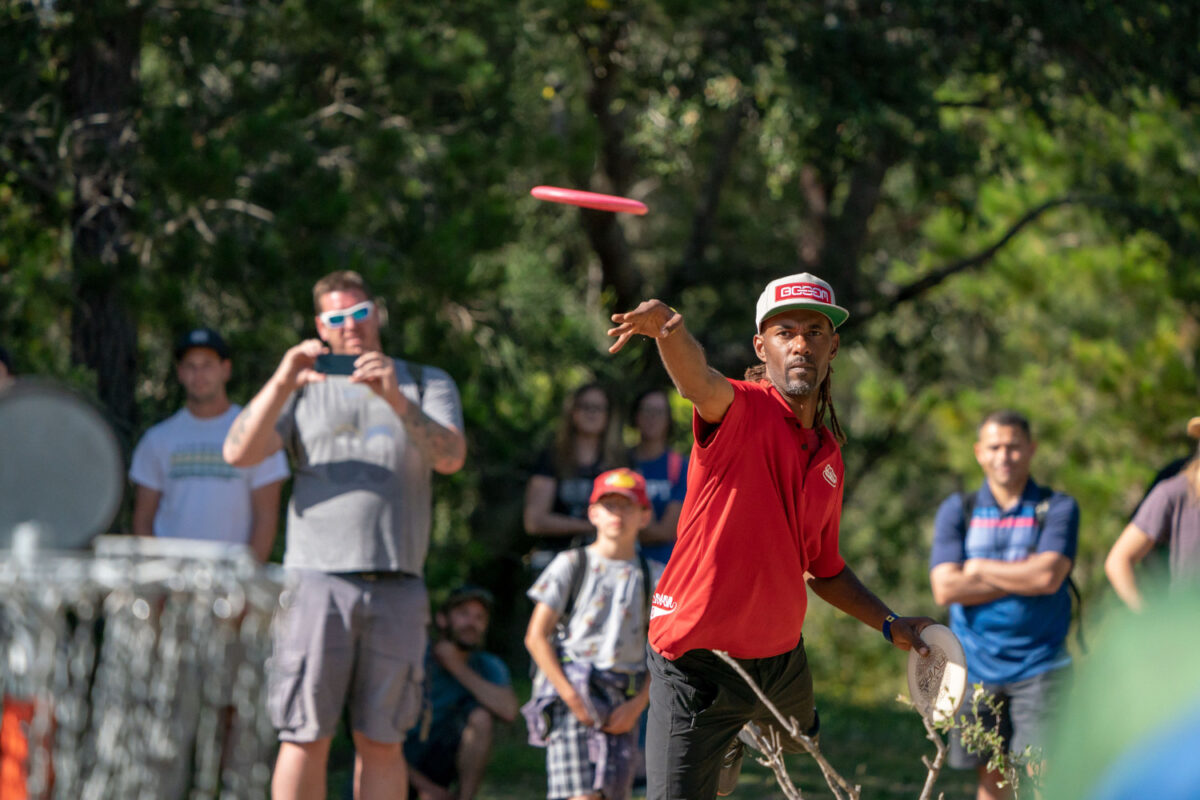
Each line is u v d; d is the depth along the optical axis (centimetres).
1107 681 302
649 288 6800
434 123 3488
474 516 4250
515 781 2812
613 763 1898
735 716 1334
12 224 2991
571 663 1908
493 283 3328
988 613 1944
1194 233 5578
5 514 693
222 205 3027
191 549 685
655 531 2364
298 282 2905
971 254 6544
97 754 665
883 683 7800
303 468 1608
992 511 1981
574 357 4409
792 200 6638
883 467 7750
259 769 696
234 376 3000
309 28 3141
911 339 6675
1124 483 5941
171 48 3225
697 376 1192
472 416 3328
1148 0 4744
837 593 1454
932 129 4709
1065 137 5978
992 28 4869
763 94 4581
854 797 1206
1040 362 7050
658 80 4838
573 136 3697
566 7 4103
